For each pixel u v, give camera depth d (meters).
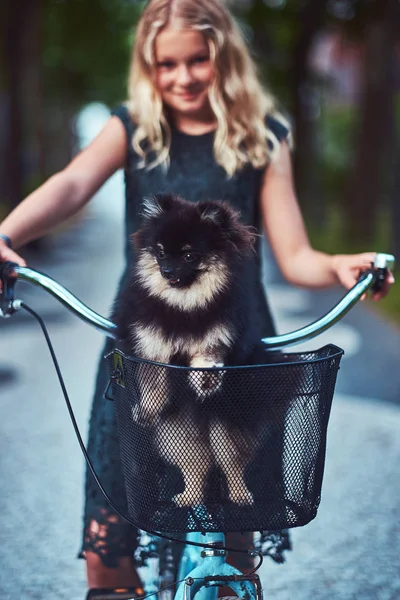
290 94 23.70
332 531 4.81
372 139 20.17
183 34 2.93
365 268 2.80
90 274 17.55
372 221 20.67
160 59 2.98
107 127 3.12
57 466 5.86
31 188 22.80
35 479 5.61
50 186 2.91
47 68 28.03
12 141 19.89
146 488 2.21
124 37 24.94
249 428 2.15
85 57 27.08
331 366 2.23
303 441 2.19
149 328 2.38
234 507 2.17
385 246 20.38
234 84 2.99
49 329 11.17
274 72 23.33
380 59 19.56
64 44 24.95
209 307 2.36
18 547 4.57
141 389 2.17
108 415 2.84
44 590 4.07
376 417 7.12
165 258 2.39
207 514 2.18
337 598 4.00
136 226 3.04
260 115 3.08
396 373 8.80
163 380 2.13
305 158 24.91
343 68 31.81
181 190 2.98
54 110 35.91
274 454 2.18
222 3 3.08
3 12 19.52
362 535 4.75
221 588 2.68
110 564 2.82
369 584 4.15
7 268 2.55
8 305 2.55
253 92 3.05
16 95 19.83
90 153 3.05
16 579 4.18
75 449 6.23
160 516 2.20
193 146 3.02
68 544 4.61
